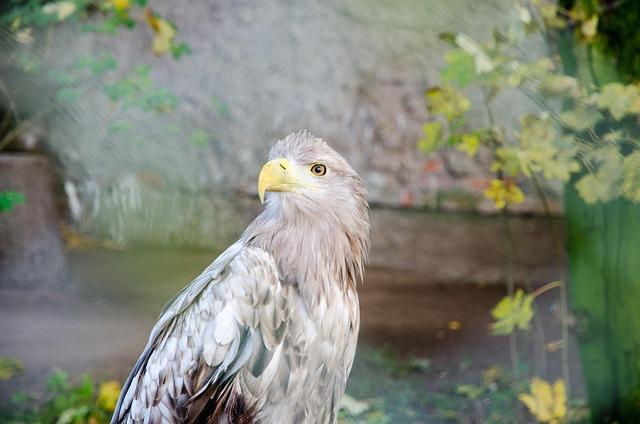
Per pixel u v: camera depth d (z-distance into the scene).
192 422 4.80
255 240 4.84
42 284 11.70
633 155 5.64
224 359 4.62
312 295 4.71
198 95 14.05
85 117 13.79
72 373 8.83
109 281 12.04
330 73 13.86
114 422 5.26
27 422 7.59
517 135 5.92
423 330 10.41
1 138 13.83
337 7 13.74
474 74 5.84
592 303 6.43
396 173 13.45
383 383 8.63
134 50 13.62
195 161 14.05
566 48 6.20
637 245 6.24
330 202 4.81
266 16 14.04
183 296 4.93
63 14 10.39
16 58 13.06
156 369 4.89
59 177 13.91
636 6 6.02
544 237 12.23
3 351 9.41
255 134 14.02
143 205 13.90
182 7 14.11
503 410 7.88
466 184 13.05
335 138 13.80
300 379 4.71
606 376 6.47
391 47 13.52
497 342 9.83
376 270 12.92
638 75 6.09
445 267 12.85
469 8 9.48
